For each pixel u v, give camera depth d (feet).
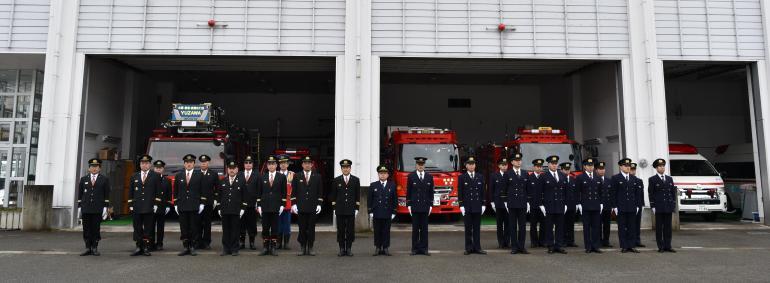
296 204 29.12
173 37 42.78
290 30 43.45
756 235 38.55
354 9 43.70
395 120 75.97
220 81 69.46
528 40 44.55
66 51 42.04
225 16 43.19
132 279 22.06
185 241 28.58
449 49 44.04
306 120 78.23
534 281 21.90
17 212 40.55
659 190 30.50
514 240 29.50
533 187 30.50
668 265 25.73
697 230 41.98
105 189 28.76
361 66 42.93
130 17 42.86
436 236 37.68
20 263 25.91
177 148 42.65
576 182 30.89
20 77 48.57
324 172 59.98
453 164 44.34
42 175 40.70
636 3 45.42
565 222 32.73
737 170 54.08
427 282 21.66
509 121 76.43
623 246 30.19
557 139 46.50
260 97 78.48
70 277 22.44
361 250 30.83
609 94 49.08
